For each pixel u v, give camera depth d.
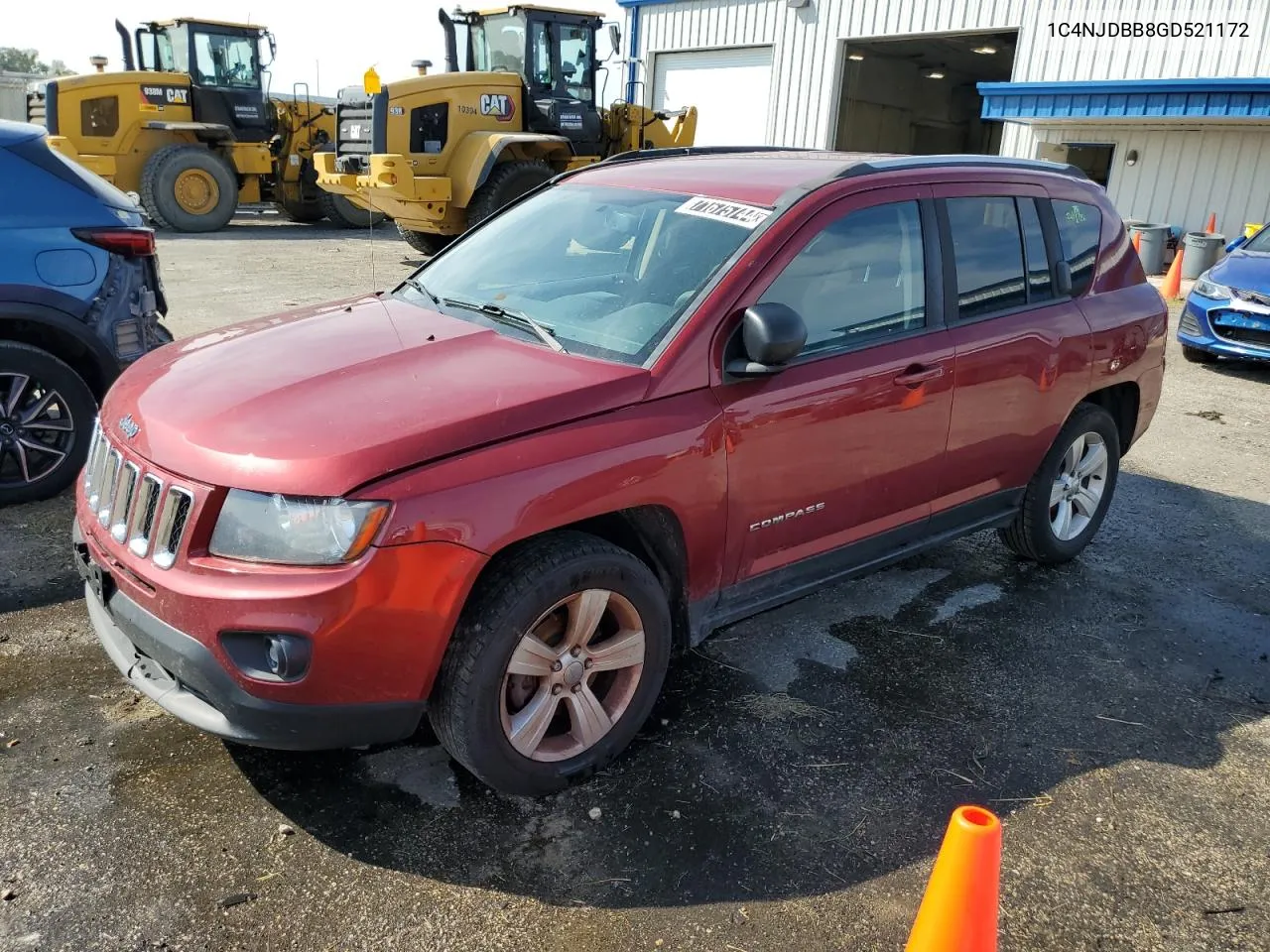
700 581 3.22
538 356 3.08
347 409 2.70
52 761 3.01
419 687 2.62
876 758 3.27
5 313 4.65
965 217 3.95
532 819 2.88
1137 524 5.56
